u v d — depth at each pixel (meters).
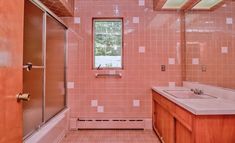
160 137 3.26
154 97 3.67
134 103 3.88
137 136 3.53
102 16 3.89
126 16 3.88
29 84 2.13
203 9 3.17
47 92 2.76
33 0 2.14
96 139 3.39
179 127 2.35
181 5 3.64
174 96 2.59
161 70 3.86
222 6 2.64
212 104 1.98
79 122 3.86
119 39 3.98
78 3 3.90
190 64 3.58
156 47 3.87
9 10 1.30
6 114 1.27
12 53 1.35
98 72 3.88
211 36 2.91
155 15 3.88
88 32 3.89
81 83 3.88
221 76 2.61
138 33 3.88
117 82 3.88
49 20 2.82
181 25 3.86
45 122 2.63
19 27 1.45
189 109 1.86
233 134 1.75
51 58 2.95
